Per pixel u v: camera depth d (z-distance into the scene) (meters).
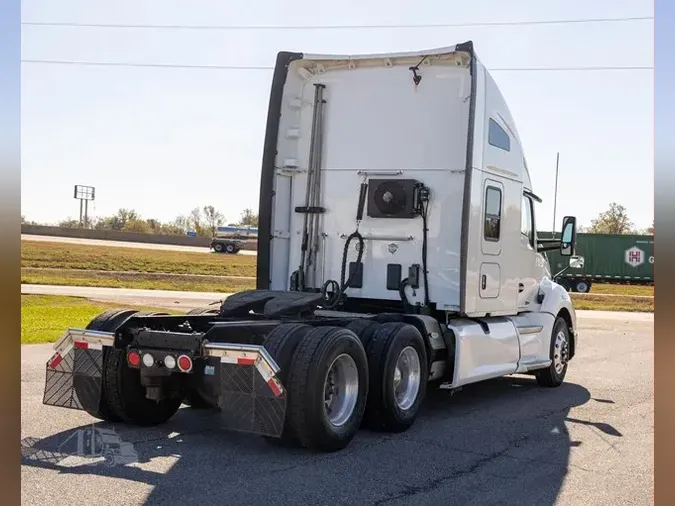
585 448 7.05
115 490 5.27
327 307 8.83
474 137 8.28
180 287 33.75
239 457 6.25
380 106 8.94
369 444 6.89
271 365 6.03
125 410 7.06
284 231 9.31
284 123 9.22
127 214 86.12
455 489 5.60
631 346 17.19
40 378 9.60
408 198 8.59
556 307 10.80
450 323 8.55
